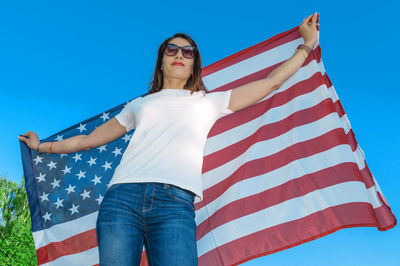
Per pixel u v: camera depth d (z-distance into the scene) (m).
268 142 4.21
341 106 4.37
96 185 4.58
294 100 4.25
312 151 4.00
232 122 4.44
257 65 4.71
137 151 2.99
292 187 3.95
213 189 4.25
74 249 4.38
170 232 2.59
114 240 2.60
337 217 3.71
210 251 3.95
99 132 3.74
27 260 13.09
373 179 4.13
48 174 4.60
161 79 3.87
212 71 4.82
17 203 13.74
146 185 2.73
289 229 3.82
